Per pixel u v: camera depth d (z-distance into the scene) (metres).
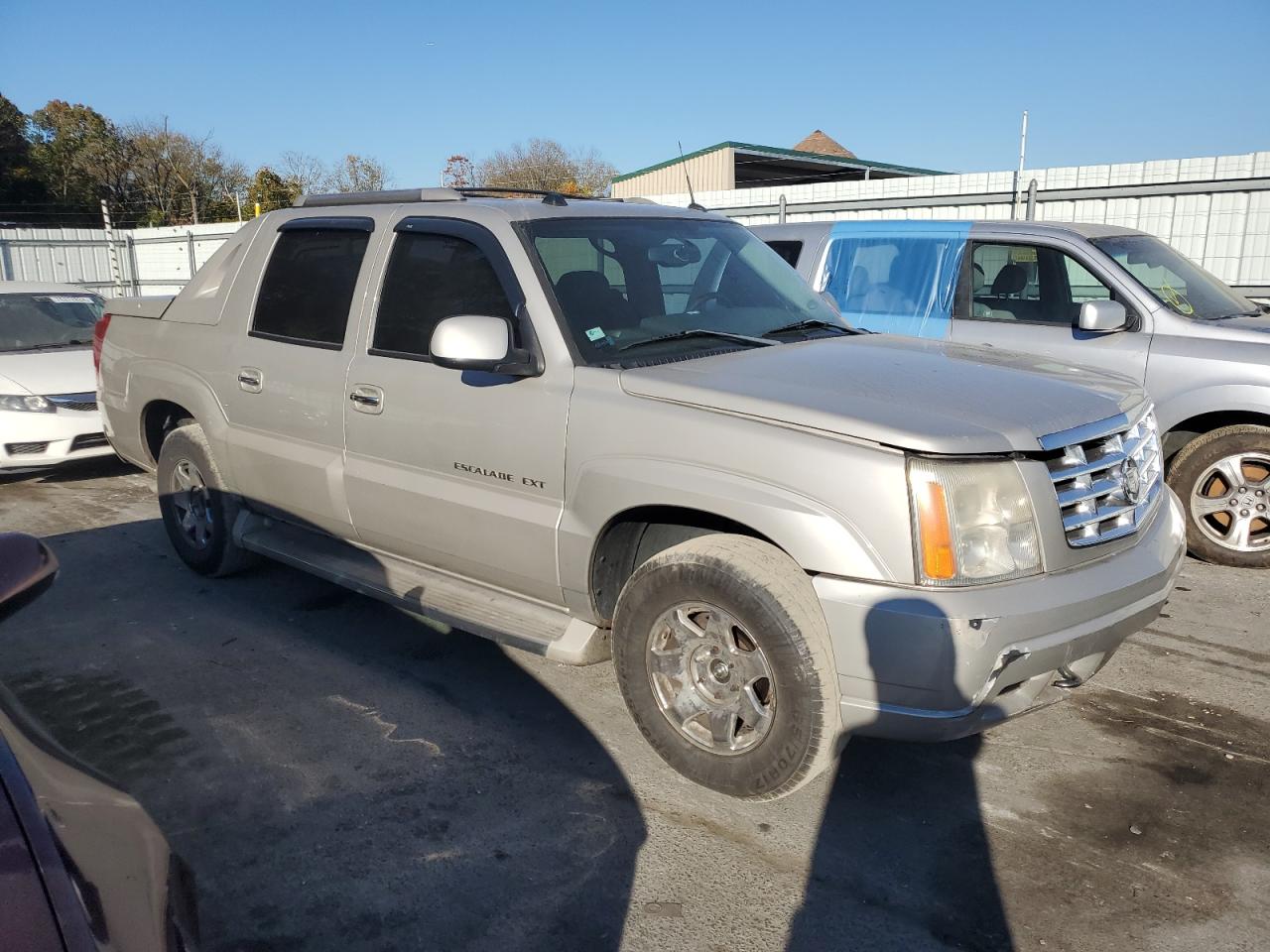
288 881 2.91
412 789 3.40
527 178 45.50
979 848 3.06
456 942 2.66
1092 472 3.15
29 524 6.68
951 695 2.78
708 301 4.09
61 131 46.06
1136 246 6.47
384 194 4.47
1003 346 6.34
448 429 3.84
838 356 3.62
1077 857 3.01
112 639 4.71
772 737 3.05
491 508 3.73
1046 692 3.10
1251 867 2.96
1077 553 3.01
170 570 5.67
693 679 3.29
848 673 2.89
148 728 3.85
